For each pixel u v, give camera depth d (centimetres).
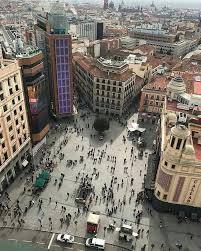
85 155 10500
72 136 11688
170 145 7306
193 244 7312
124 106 13712
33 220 7725
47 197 8494
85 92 15050
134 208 8244
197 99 9656
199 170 7281
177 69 15538
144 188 8688
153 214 8125
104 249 7056
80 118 13275
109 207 8225
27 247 7025
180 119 8288
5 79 7906
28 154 9981
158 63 18262
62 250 7019
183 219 8000
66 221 7744
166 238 7419
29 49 9806
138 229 7594
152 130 12569
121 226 7438
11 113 8488
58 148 10850
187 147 7156
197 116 8844
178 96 10219
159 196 8006
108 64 13488
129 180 9294
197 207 7906
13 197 8456
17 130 9000
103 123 11438
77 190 8800
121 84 12775
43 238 7269
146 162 10212
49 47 11300
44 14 12481
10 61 8356
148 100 12900
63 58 11456
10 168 8881
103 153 10650
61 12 10988
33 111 9781
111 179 9306
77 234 7412
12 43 10194
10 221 7656
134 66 15988
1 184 8512
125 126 12762
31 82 9319
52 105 12875
